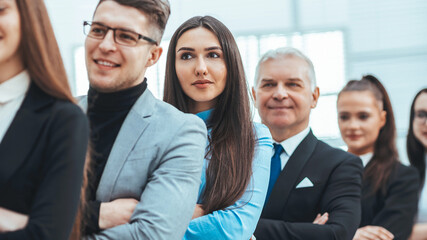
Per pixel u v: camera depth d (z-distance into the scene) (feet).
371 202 8.98
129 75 4.83
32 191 3.53
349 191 7.22
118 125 4.91
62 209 3.43
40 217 3.38
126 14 4.81
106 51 4.75
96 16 4.86
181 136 4.83
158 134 4.81
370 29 20.06
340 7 20.12
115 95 4.88
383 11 20.07
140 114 4.89
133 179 4.70
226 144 5.99
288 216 7.17
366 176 9.09
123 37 4.82
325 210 7.16
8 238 3.35
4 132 3.62
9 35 3.54
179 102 6.38
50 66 3.68
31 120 3.57
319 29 20.08
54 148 3.50
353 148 9.29
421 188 10.43
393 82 19.95
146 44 4.90
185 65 6.15
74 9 20.12
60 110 3.59
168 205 4.54
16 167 3.48
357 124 9.19
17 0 3.59
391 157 9.16
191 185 4.74
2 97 3.65
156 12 4.96
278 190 7.25
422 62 19.94
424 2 20.01
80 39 20.06
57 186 3.43
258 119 14.06
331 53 19.98
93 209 4.50
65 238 3.46
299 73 7.54
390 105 9.30
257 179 5.95
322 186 7.26
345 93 9.34
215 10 20.31
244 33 20.20
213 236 5.41
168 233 4.50
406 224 8.86
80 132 3.59
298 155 7.41
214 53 6.16
